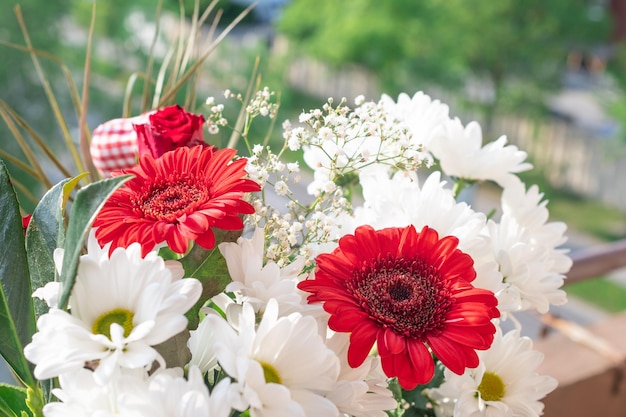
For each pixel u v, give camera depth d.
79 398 0.46
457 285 0.51
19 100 5.44
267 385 0.45
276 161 0.55
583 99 10.41
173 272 0.50
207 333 0.52
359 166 0.60
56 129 5.45
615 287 6.39
